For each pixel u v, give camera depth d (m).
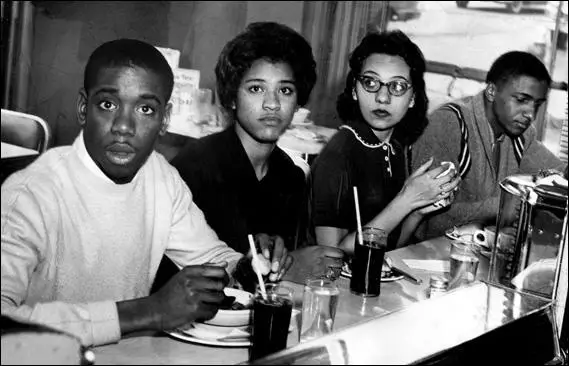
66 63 1.35
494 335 1.86
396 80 2.12
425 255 2.24
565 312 2.21
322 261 1.92
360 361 1.48
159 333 1.45
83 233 1.38
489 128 2.49
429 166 2.30
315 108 1.93
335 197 2.02
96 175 1.40
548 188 2.28
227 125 1.73
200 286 1.41
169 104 1.51
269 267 1.75
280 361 1.37
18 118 1.28
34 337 1.19
